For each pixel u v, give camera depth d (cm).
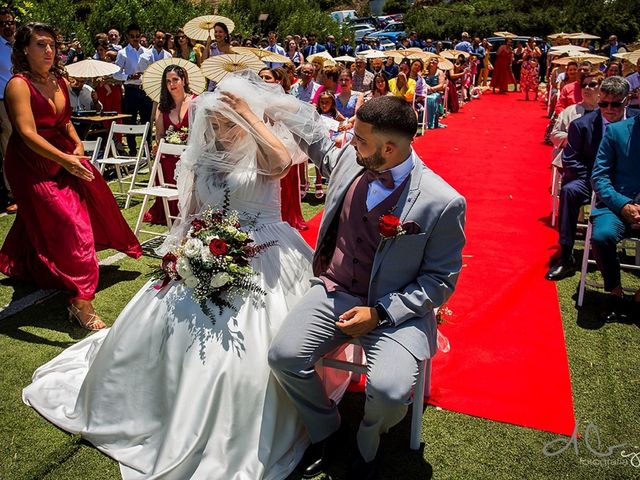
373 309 272
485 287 484
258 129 306
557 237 603
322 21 2770
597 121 502
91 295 414
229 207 321
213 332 285
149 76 755
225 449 270
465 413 323
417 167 273
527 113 1505
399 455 293
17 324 421
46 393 334
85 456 289
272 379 284
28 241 448
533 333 408
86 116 840
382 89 1088
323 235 294
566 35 2078
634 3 3288
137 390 291
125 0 1970
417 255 273
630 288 448
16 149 404
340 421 298
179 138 620
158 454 270
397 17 4169
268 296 303
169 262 308
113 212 476
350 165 293
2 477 276
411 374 260
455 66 1719
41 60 402
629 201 425
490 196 757
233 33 2262
